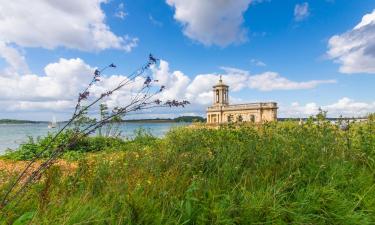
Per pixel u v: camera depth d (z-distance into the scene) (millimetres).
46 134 12219
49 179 3416
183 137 8703
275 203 3498
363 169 4688
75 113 2623
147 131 13875
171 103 2859
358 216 3389
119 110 2748
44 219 2770
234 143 6094
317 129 6730
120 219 2883
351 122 6809
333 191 3797
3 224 2656
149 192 3803
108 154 7012
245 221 3240
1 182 4062
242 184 4184
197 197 3621
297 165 4609
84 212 2986
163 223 3158
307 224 3285
